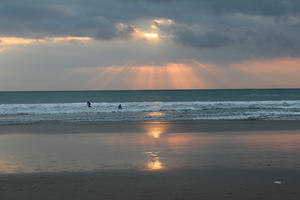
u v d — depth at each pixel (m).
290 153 12.45
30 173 9.41
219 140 16.09
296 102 47.69
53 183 8.30
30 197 7.15
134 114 33.41
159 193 7.39
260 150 13.12
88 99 95.12
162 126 22.88
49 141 16.11
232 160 11.15
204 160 11.18
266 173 9.26
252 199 6.94
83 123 25.19
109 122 25.92
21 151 13.28
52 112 35.44
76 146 14.51
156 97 104.06
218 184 8.10
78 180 8.59
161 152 12.81
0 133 19.31
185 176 8.95
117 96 116.12
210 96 107.50
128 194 7.33
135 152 12.85
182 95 120.94
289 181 8.36
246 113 33.53
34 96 123.12
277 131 19.84
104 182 8.37
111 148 13.88
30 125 23.84
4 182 8.42
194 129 21.00
